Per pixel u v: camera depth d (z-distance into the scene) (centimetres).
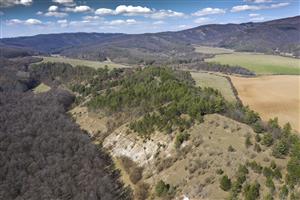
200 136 8688
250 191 6056
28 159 9631
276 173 6544
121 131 11081
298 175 6284
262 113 13238
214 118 9362
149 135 9869
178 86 12219
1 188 8119
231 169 7206
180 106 9956
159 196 7544
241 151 7744
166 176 8094
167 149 8994
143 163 9194
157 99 11425
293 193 5969
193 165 7838
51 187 8219
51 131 11662
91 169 9244
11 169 8988
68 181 8444
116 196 8306
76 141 10919
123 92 13275
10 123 12288
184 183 7488
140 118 11050
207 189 6906
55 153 10094
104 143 11200
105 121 12469
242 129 8744
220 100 10044
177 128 9362
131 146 10075
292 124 12012
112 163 9956
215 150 7994
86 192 7988
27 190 8175
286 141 7750
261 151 7650
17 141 10700
